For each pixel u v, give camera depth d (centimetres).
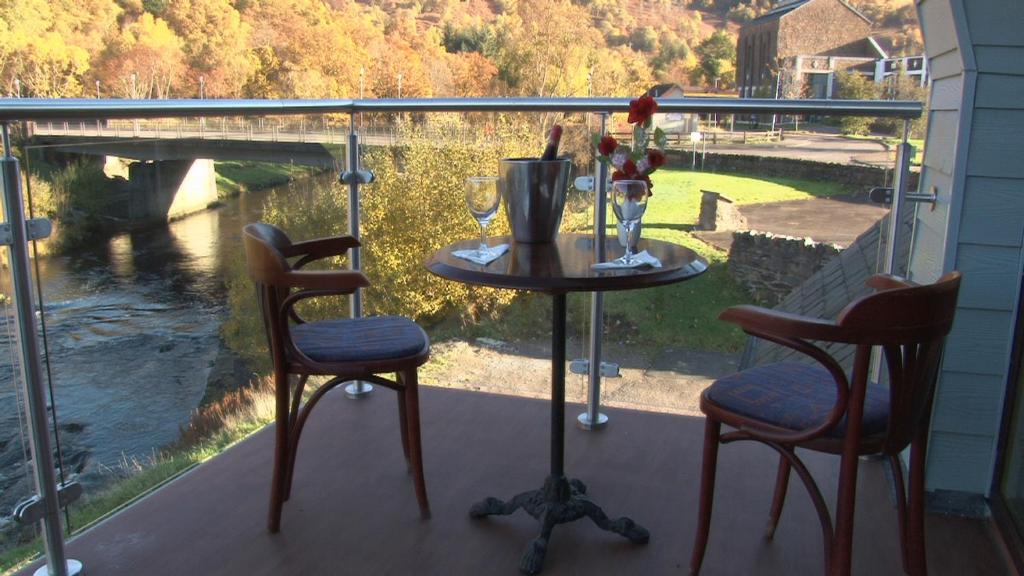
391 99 263
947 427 206
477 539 192
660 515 204
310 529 197
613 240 213
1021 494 187
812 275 226
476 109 257
